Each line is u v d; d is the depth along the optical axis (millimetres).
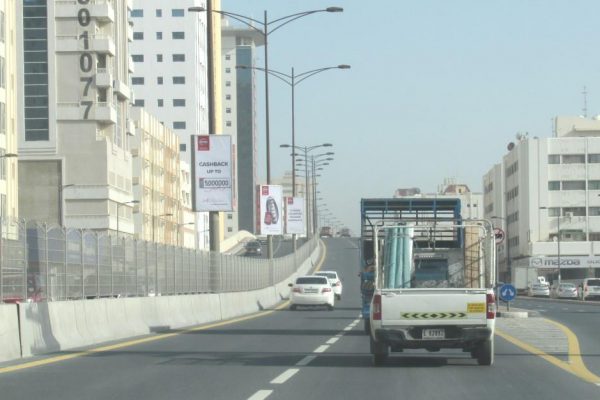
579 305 73312
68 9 115000
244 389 16109
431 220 22266
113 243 33844
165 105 194250
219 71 164125
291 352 24453
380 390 16094
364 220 36125
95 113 114562
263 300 64500
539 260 136875
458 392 15859
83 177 113875
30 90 113812
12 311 21906
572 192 143250
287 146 93062
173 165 162625
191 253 46062
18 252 25172
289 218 93000
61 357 22219
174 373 18734
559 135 162750
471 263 22625
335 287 74938
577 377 18391
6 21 96688
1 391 15695
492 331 19688
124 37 125750
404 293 19688
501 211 172000
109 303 29688
